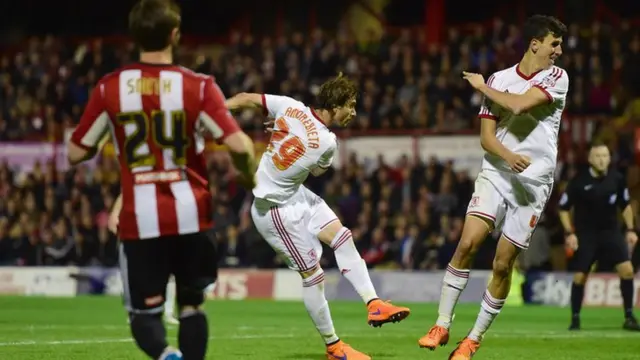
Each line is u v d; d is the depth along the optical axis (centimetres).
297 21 4038
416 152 3067
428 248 2692
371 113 3184
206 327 762
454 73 3231
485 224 1042
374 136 3106
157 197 727
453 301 1055
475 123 3092
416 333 1581
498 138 1052
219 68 3425
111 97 732
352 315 2070
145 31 732
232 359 1160
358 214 2847
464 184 2798
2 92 3578
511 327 1770
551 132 1041
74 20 4162
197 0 4134
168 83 727
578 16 3650
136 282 738
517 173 1025
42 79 3550
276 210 1105
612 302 2492
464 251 1043
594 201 1709
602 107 3020
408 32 3531
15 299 2633
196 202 732
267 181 1105
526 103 1005
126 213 734
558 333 1611
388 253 2742
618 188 1716
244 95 1126
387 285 2656
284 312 2159
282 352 1243
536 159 1037
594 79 3039
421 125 3136
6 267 2941
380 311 1092
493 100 1011
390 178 2934
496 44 3225
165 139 727
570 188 1733
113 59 3584
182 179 732
